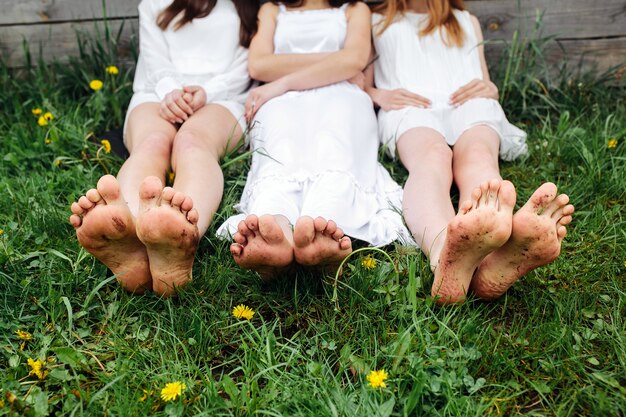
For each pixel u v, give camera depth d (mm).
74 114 2414
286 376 1305
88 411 1245
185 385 1278
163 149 1935
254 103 2227
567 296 1536
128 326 1498
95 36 2771
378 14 2502
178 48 2393
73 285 1582
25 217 1859
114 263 1452
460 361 1322
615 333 1426
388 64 2441
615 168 2039
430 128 2119
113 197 1329
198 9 2363
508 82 2635
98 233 1352
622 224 1829
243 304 1565
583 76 2719
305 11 2459
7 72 2750
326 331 1451
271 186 1819
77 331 1463
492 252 1425
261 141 2037
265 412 1203
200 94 2203
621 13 2660
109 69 2541
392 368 1316
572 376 1322
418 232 1659
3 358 1402
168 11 2361
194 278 1596
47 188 1990
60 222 1792
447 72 2385
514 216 1321
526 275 1596
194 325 1434
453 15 2418
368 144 2092
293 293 1567
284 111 2072
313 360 1386
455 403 1220
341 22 2428
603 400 1224
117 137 2350
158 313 1503
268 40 2428
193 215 1377
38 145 2227
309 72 2248
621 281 1613
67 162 2160
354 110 2111
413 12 2479
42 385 1335
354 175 1877
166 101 2145
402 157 2105
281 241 1423
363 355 1380
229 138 2125
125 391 1275
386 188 1986
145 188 1325
